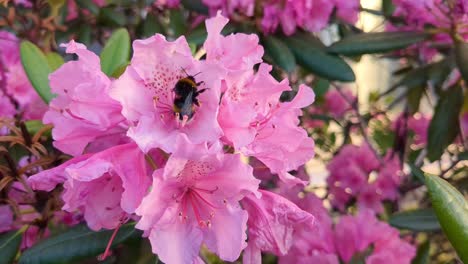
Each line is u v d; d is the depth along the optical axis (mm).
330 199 568
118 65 296
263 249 245
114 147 220
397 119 665
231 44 240
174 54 226
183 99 219
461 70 406
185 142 206
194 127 221
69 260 264
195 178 223
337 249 374
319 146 713
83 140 234
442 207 208
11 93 351
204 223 224
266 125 242
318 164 727
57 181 220
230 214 223
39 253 265
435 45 471
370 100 756
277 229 242
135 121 225
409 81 522
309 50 387
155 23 496
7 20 408
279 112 247
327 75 383
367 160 555
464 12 400
